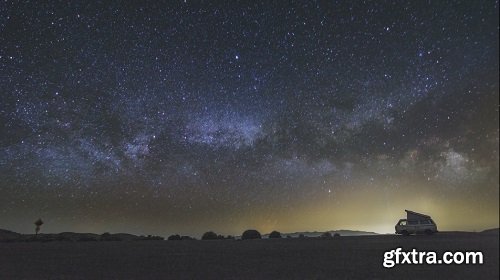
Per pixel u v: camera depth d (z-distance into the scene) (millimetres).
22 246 30375
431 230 34062
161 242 37000
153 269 15305
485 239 27203
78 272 14578
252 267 15609
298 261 17469
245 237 45281
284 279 12922
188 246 28578
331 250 22406
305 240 35094
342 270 14727
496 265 16000
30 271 14938
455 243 23969
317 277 13320
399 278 13180
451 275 13898
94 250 24984
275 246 26938
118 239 46281
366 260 17625
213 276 13539
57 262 17828
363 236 39000
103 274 14109
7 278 13281
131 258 19422
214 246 28156
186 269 15234
